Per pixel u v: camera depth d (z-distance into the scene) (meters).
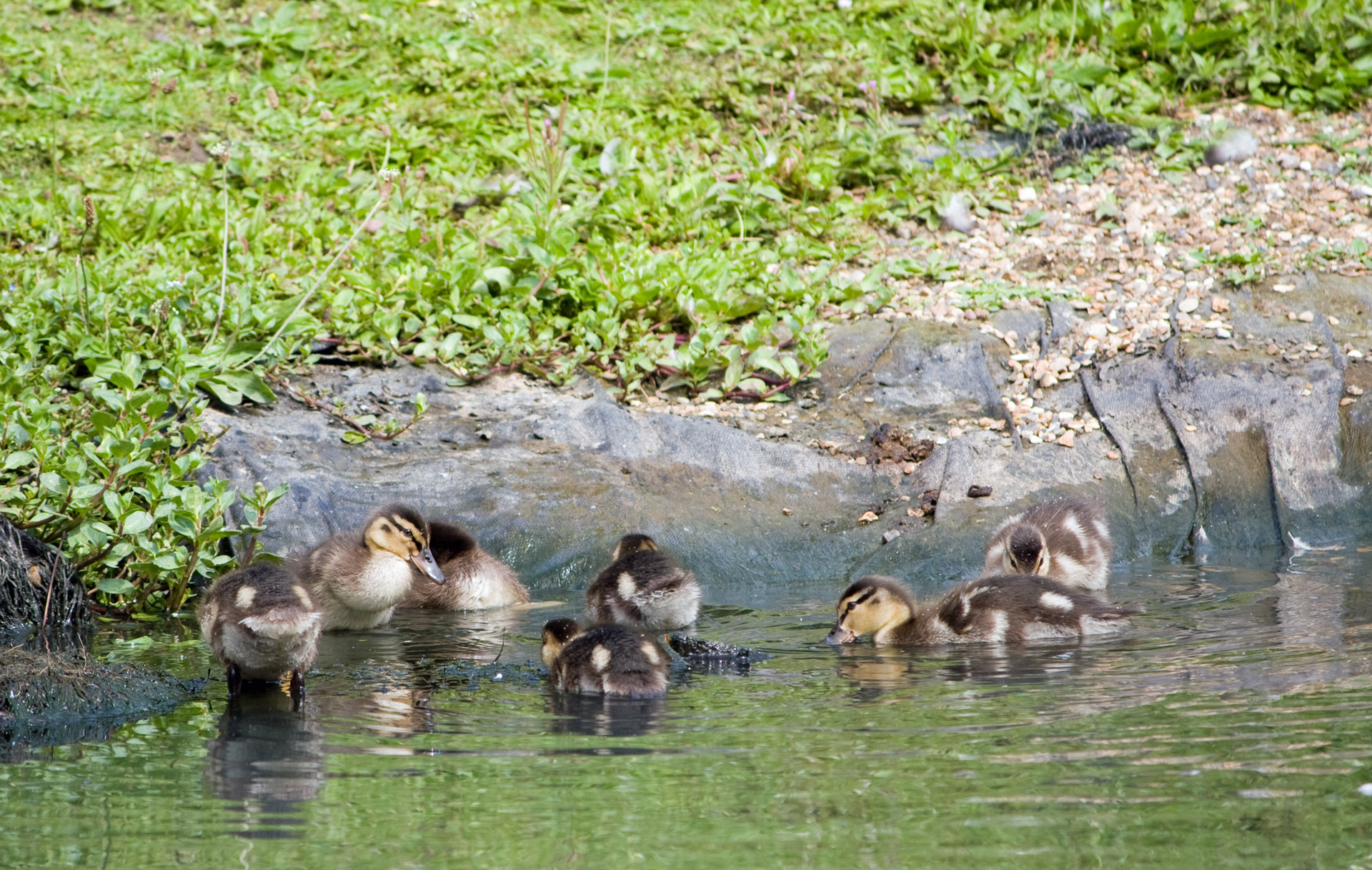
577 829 5.95
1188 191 18.17
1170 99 20.55
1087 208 18.00
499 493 12.69
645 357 14.87
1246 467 13.33
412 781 6.66
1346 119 19.73
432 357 14.74
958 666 8.89
